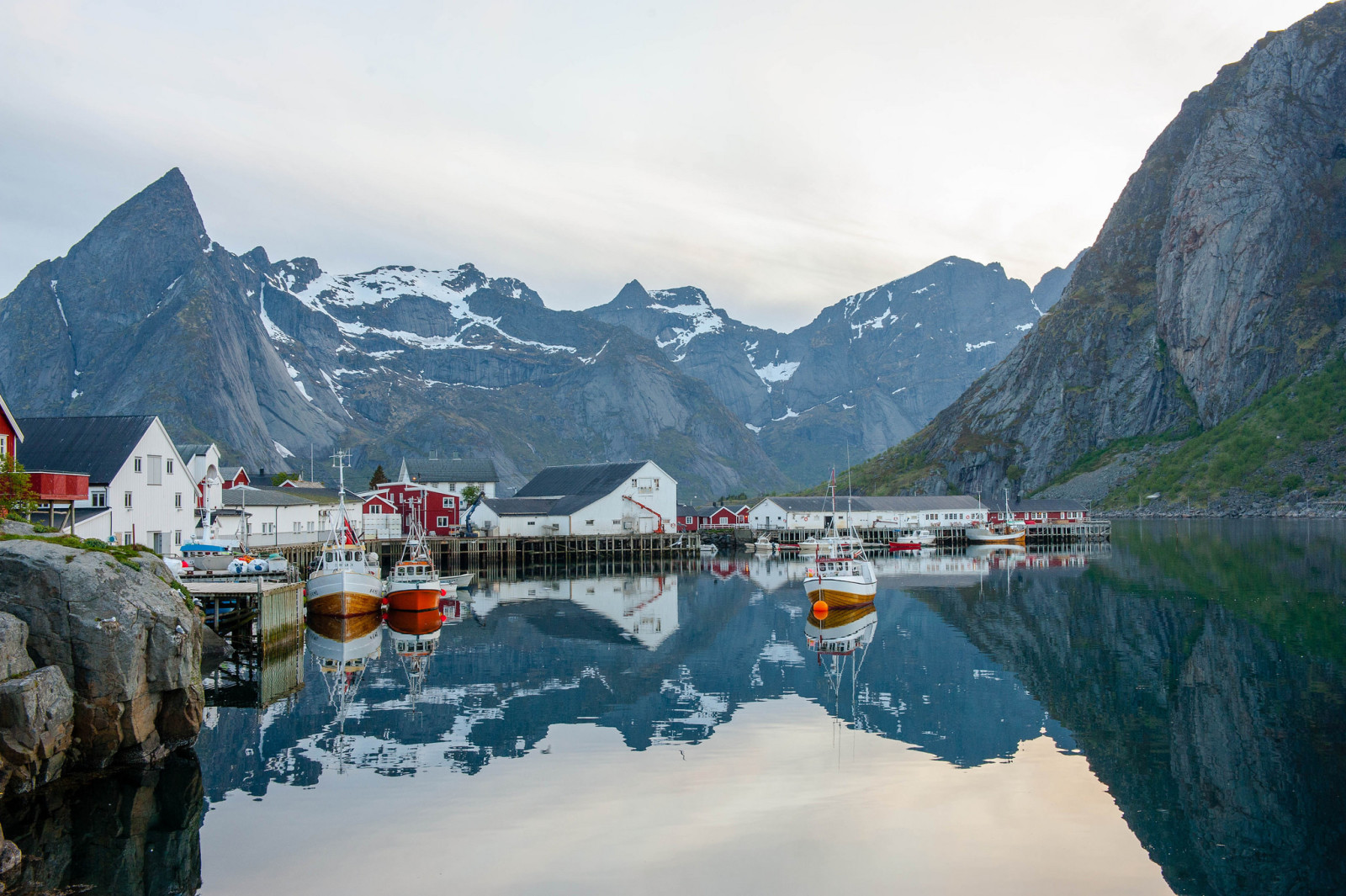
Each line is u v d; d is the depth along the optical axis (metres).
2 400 49.16
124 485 68.12
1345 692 43.28
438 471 190.75
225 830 27.20
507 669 49.91
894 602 78.69
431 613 69.19
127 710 30.31
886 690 45.03
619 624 66.94
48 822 27.47
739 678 47.69
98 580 30.06
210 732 37.03
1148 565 111.56
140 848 25.88
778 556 148.75
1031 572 107.00
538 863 25.19
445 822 27.92
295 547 94.38
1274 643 55.44
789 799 30.00
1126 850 26.34
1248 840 26.72
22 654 28.27
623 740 36.38
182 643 32.38
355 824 27.75
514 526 141.38
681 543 146.12
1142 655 52.84
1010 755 34.62
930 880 24.38
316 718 39.47
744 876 24.53
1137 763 33.66
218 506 96.44
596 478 154.75
